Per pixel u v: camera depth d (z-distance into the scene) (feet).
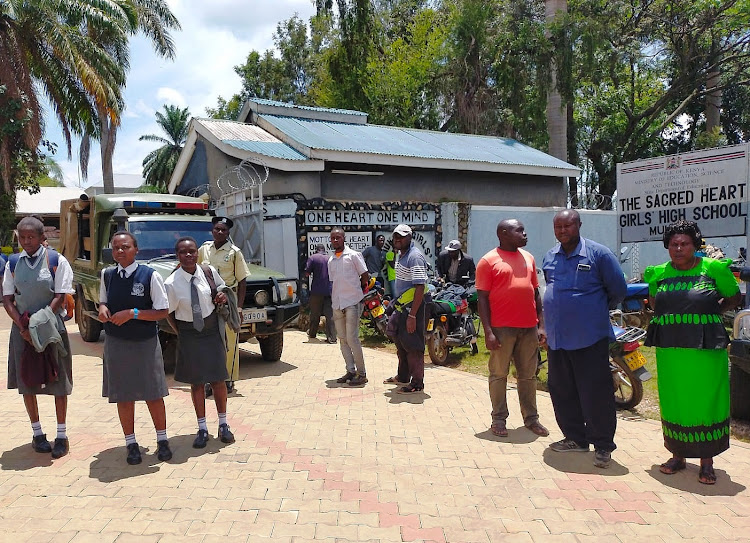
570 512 12.29
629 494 13.15
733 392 17.99
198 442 15.99
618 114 82.99
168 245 27.17
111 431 17.58
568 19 65.41
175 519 11.92
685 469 14.53
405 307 21.34
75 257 33.60
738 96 95.81
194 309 15.61
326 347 31.32
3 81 58.29
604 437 14.70
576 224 14.84
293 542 11.06
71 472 14.35
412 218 44.01
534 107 69.72
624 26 77.77
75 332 37.01
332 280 22.75
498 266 16.80
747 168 29.73
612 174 85.51
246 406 20.06
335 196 44.21
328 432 17.31
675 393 13.71
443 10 87.86
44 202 118.52
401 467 14.66
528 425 17.46
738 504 12.64
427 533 11.41
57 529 11.50
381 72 79.36
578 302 14.66
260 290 25.17
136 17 73.41
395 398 21.04
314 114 51.96
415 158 45.44
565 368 15.33
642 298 34.01
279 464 14.83
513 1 72.08
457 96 76.07
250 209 40.11
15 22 58.95
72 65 59.31
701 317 13.43
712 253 31.37
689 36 77.30
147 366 14.71
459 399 20.92
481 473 14.30
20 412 19.62
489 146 57.26
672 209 32.99
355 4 73.31
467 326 27.73
